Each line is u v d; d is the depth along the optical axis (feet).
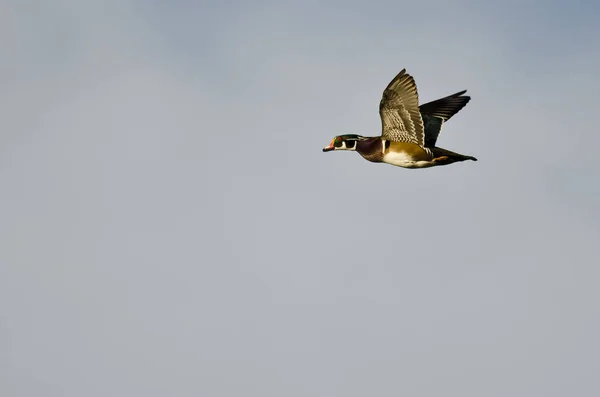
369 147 71.67
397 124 70.03
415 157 70.95
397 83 67.92
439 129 75.36
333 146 72.59
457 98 76.02
